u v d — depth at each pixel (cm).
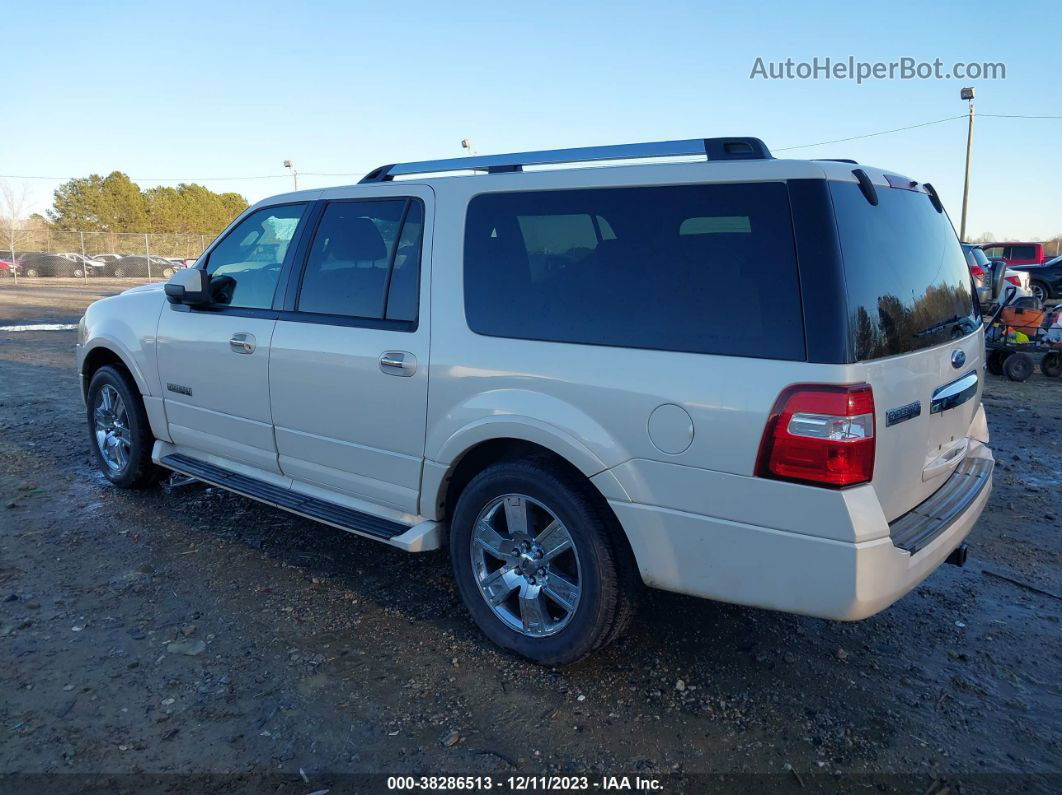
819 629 368
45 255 4016
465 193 351
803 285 260
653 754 278
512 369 319
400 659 336
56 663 327
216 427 459
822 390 252
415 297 358
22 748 274
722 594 278
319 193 419
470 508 339
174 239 4900
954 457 340
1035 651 351
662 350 284
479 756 276
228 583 405
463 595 349
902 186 331
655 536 287
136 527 479
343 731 288
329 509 396
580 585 309
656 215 295
